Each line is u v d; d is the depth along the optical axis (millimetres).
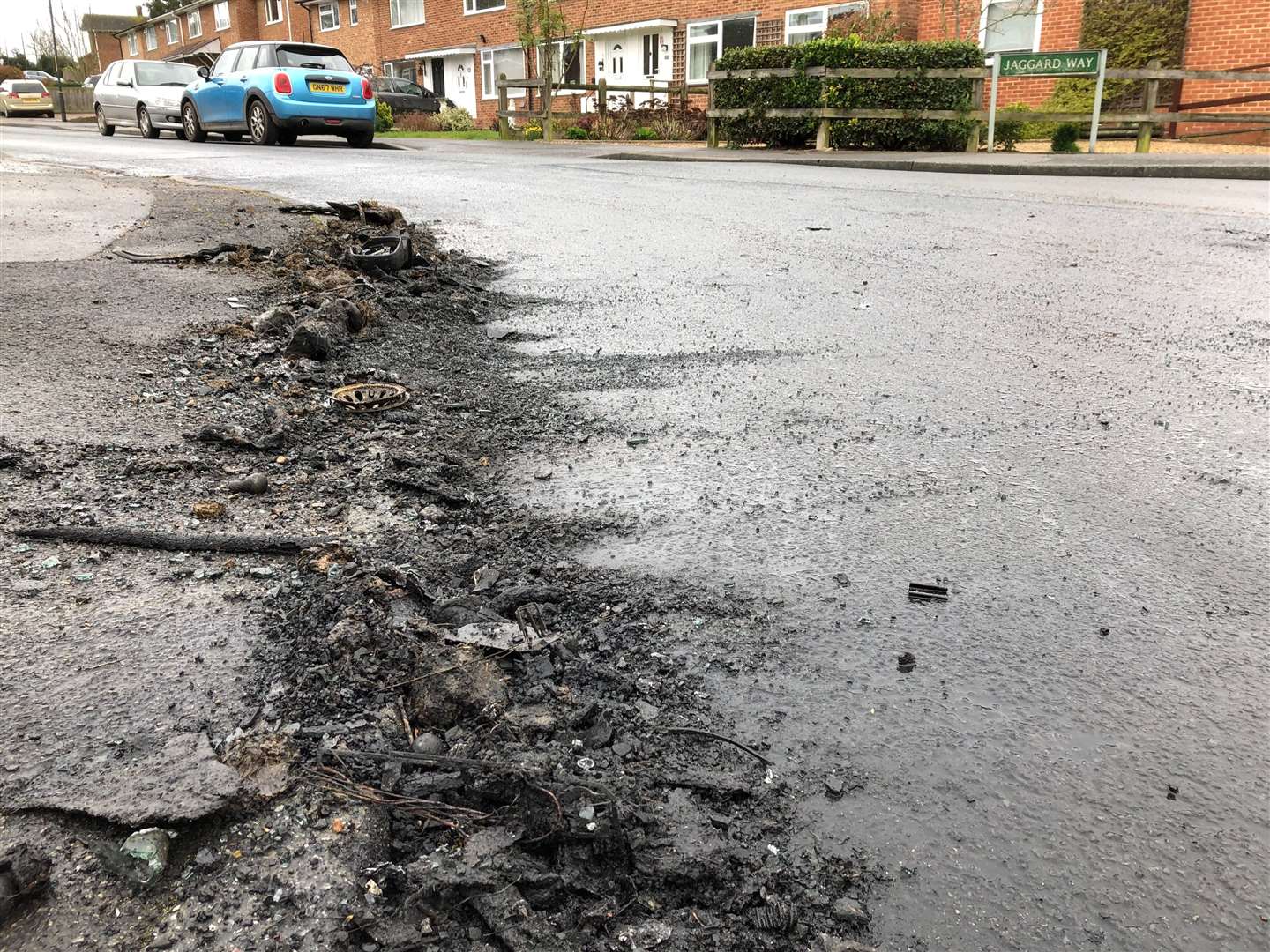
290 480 3188
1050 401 4070
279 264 6121
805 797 1842
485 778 1800
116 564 2537
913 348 4867
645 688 2145
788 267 6840
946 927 1575
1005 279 6438
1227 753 1977
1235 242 7648
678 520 2977
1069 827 1786
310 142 20203
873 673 2227
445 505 3059
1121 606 2508
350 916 1521
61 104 36000
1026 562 2725
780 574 2652
